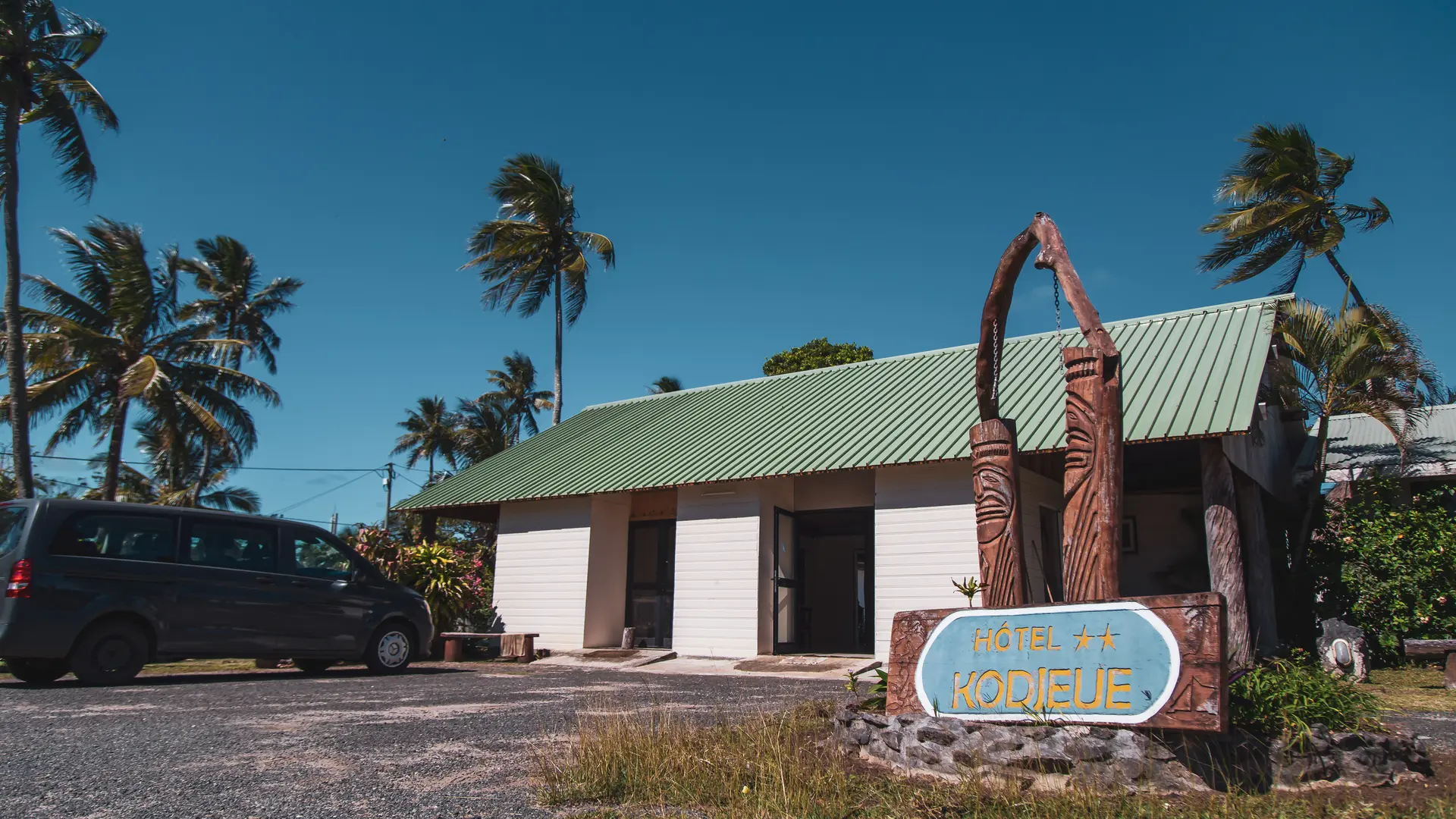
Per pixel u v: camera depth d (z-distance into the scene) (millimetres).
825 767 5012
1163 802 4090
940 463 12742
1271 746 4562
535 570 16516
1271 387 13789
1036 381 13852
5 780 4457
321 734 5988
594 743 5055
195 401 23922
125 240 23828
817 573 17172
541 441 19656
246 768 4863
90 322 23594
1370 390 13539
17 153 17109
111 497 21969
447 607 15484
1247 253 19688
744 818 3963
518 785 4598
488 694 8656
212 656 9633
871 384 16484
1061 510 13992
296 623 10281
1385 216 18500
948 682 5191
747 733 5730
